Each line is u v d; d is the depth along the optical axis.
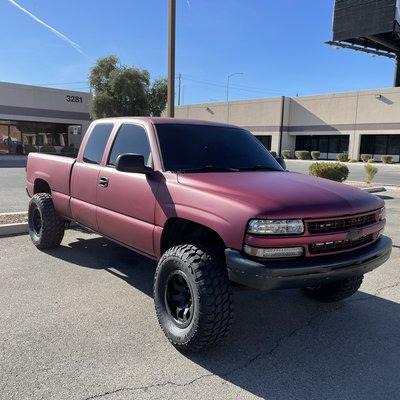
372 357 3.88
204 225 3.75
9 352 3.75
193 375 3.51
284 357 3.84
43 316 4.47
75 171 5.80
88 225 5.62
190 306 3.80
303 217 3.52
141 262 6.32
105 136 5.54
